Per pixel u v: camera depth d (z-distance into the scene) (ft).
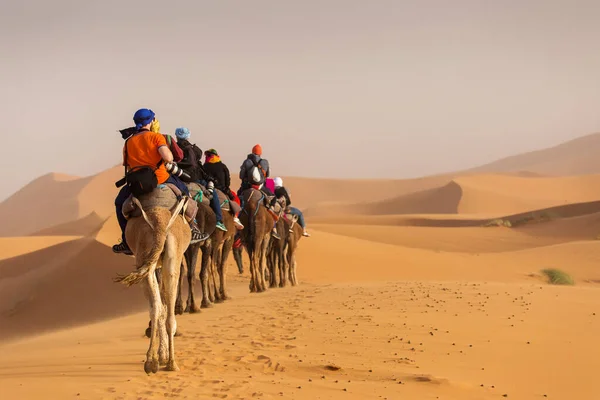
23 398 28.68
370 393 30.35
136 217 33.96
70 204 485.97
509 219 316.40
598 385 32.60
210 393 29.96
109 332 50.65
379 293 60.95
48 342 48.24
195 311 56.39
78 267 94.02
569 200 535.19
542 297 57.52
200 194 49.65
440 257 147.64
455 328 44.45
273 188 76.23
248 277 104.22
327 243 147.02
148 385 31.24
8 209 520.01
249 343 41.09
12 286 91.50
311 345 40.29
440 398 29.94
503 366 35.70
